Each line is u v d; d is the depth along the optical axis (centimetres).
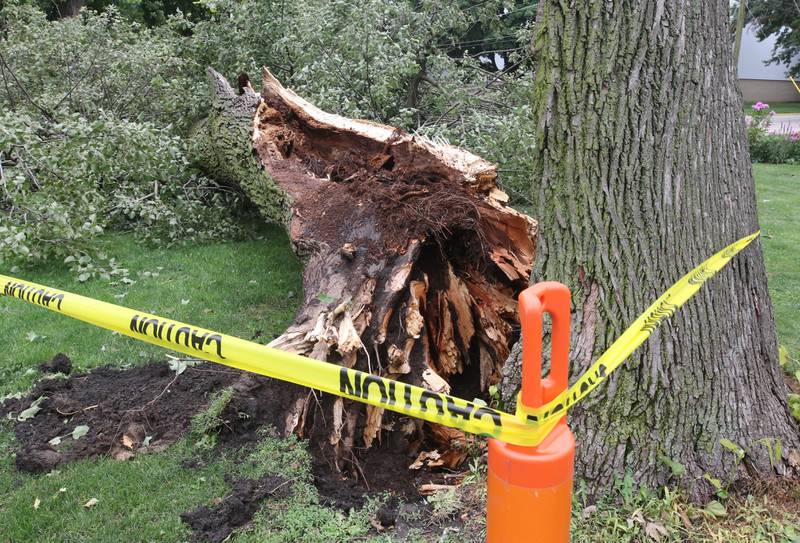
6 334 412
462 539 221
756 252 244
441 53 732
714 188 225
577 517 219
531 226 340
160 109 720
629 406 227
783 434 243
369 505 242
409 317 284
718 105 223
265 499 246
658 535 211
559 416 144
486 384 311
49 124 582
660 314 198
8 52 660
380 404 160
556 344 143
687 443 229
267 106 517
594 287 228
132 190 628
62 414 316
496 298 330
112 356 383
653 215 220
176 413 311
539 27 224
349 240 329
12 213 525
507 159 571
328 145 474
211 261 566
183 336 188
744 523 219
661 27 209
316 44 625
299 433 275
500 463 139
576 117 220
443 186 355
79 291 490
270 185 446
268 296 490
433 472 271
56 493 259
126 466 275
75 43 686
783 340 409
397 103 718
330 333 264
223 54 689
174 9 1892
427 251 328
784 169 1171
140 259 566
